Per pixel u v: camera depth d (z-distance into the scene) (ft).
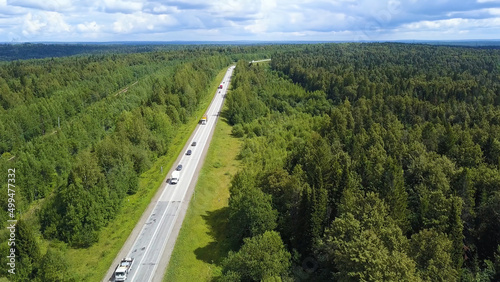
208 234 268.00
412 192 263.08
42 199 328.49
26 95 609.42
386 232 187.83
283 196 257.55
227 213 297.33
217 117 565.94
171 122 468.75
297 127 489.67
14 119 495.41
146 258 228.84
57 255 211.00
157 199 304.91
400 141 356.38
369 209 207.92
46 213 267.59
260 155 400.47
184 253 239.71
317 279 215.51
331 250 196.95
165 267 221.25
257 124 520.42
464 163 311.88
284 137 459.32
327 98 640.17
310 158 305.94
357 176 269.85
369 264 165.48
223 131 515.50
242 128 520.01
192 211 292.20
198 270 227.61
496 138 343.05
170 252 235.61
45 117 529.86
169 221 271.28
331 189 252.42
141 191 320.09
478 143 347.36
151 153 377.30
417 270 179.63
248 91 624.59
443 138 352.49
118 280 206.49
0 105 554.46
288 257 214.07
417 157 297.12
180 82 593.83
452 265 192.34
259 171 323.57
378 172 264.11
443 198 226.99
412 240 193.36
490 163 326.03
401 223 217.56
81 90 641.81
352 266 173.99
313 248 223.10
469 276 197.26
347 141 373.40
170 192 317.42
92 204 256.93
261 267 197.47
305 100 640.58
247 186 285.23
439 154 326.85
